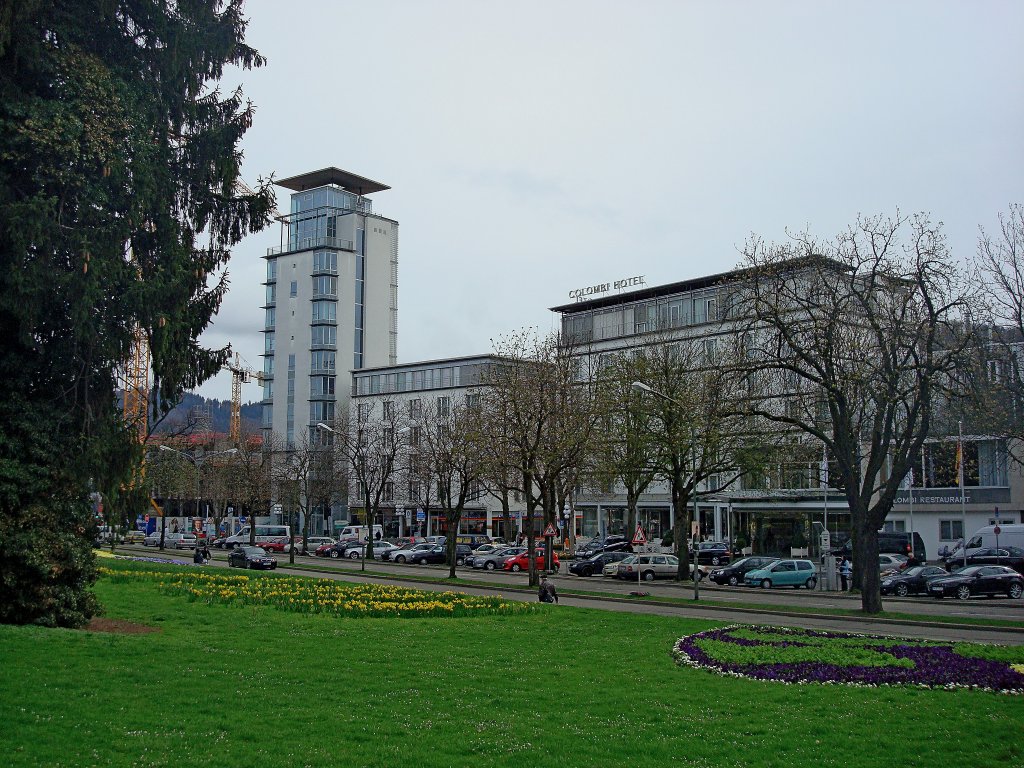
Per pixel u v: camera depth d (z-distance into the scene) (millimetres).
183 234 21344
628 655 19062
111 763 9672
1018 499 59438
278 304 113250
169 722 11438
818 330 34156
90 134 17984
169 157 20688
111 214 18734
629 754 10914
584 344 70125
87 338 18766
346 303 110875
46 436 18703
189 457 73688
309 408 108500
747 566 48938
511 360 50781
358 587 33219
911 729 12148
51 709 11602
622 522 84125
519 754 10695
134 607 24875
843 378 32781
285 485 80375
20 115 17516
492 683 15289
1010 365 33750
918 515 63344
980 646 19750
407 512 94062
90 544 20328
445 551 68938
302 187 116750
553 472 45656
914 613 33688
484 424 53938
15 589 18109
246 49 22562
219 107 22516
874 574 32344
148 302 19109
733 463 46250
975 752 10938
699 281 77062
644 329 81000
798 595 42031
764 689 15078
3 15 16969
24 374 18906
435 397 98688
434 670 16422
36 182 17938
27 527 18344
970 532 61000
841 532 62812
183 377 21297
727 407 38875
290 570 56812
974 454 58250
